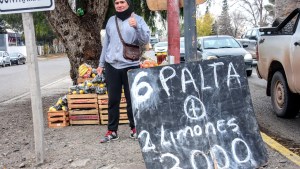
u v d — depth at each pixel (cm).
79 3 978
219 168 388
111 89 560
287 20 744
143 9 1117
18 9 457
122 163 485
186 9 462
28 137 636
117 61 549
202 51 1492
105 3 877
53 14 860
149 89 392
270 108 859
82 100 685
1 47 5684
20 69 3266
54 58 5694
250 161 400
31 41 464
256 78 1422
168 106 394
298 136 635
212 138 398
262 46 816
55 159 511
